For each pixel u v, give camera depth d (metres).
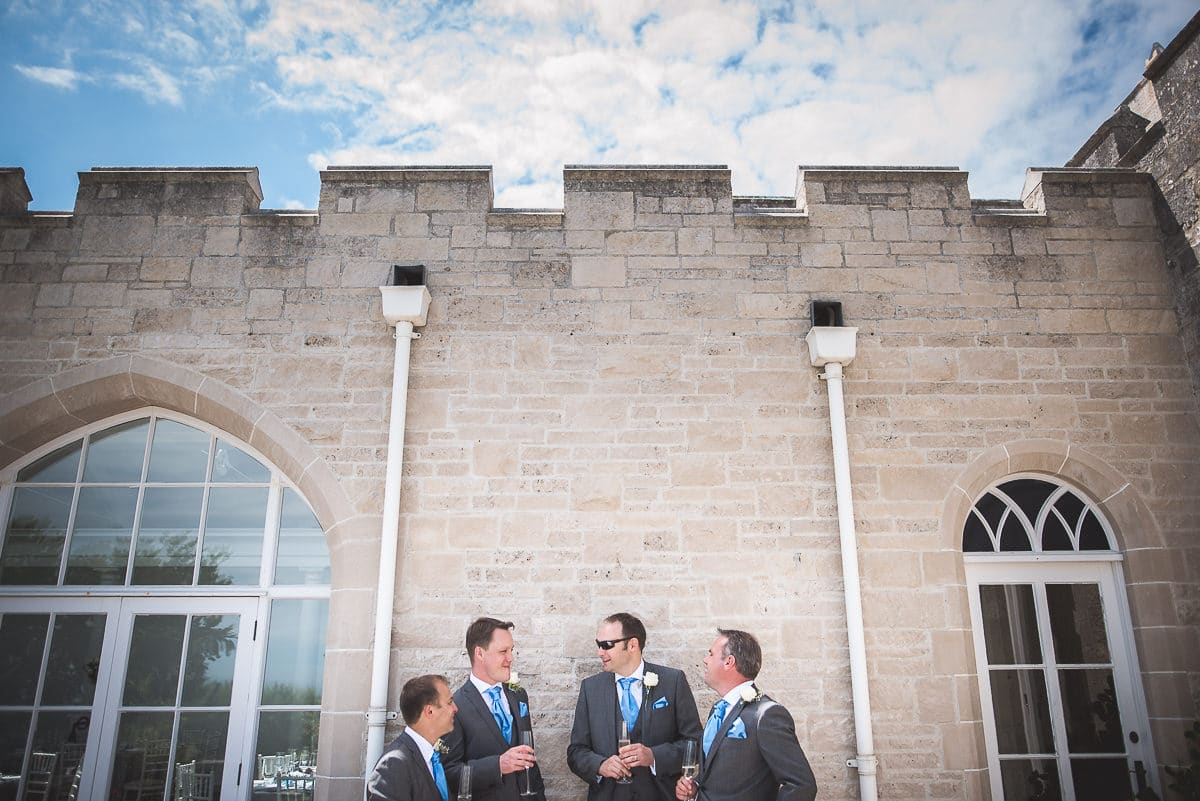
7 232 4.68
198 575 4.45
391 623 4.02
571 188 4.87
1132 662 4.35
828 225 4.84
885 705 4.03
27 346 4.50
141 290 4.61
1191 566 4.36
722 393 4.50
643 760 3.11
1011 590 4.48
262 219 4.75
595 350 4.56
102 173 4.79
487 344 4.55
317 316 4.60
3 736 4.17
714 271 4.73
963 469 4.44
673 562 4.21
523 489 4.30
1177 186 4.75
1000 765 4.20
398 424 4.29
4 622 4.35
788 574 4.21
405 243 4.74
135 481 4.61
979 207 5.38
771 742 2.57
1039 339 4.68
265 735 4.21
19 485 4.60
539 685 4.00
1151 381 4.64
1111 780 4.20
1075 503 4.62
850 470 4.41
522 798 3.09
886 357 4.61
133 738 4.18
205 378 4.47
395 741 2.66
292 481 4.43
